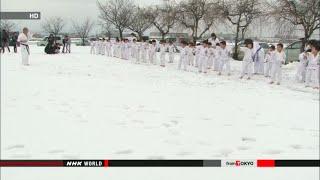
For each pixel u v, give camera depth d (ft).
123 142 22.27
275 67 60.75
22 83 46.34
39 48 160.76
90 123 26.53
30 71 62.03
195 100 38.88
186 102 37.27
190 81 59.36
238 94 45.75
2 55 100.99
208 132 25.43
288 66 91.45
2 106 31.68
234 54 116.47
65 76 56.65
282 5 82.12
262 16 102.47
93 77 57.47
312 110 35.32
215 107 35.12
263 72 76.02
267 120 30.04
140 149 21.11
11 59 86.69
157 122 27.68
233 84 57.88
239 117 30.86
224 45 72.33
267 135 25.26
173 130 25.53
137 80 57.06
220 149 21.70
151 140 22.94
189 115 30.76
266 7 97.04
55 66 74.49
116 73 66.85
